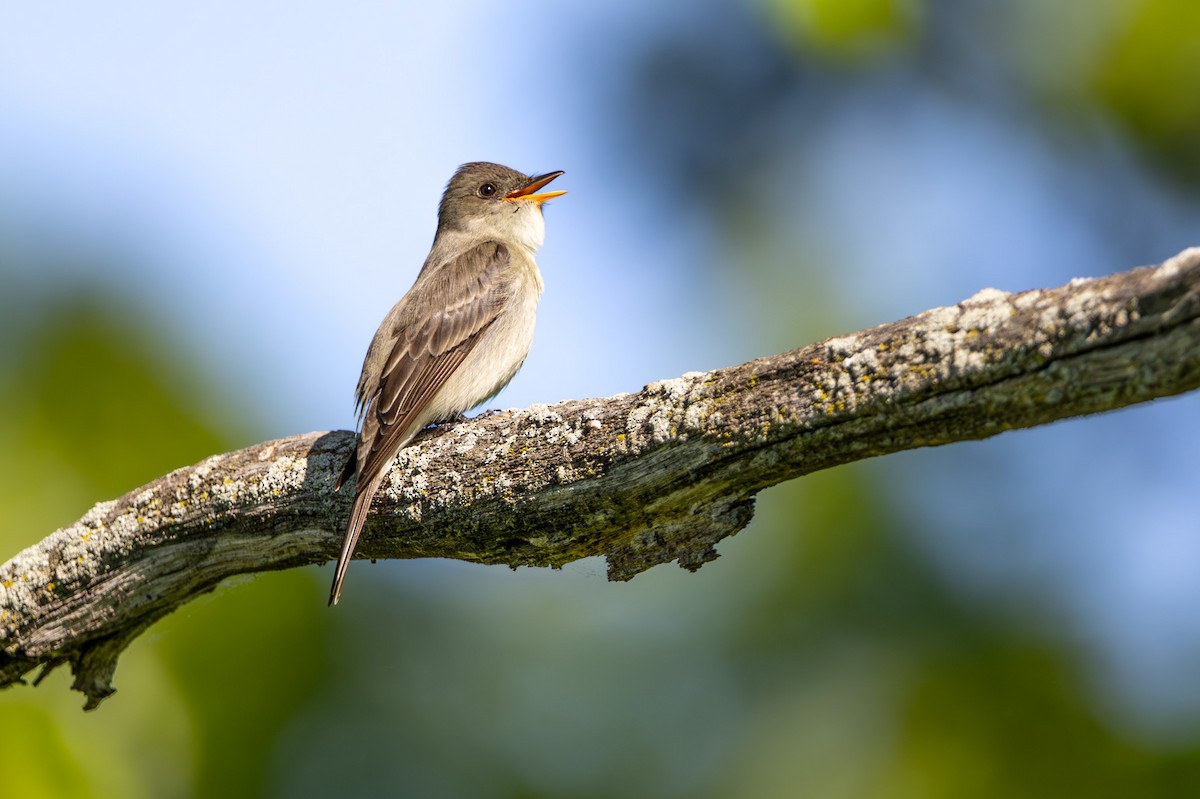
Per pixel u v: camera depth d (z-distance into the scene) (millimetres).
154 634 10961
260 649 11047
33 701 10859
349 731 11016
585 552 8961
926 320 7301
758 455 7875
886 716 10406
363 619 11406
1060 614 10594
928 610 10656
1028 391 6875
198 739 10781
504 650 11547
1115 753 9930
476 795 10945
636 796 10805
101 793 10539
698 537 8531
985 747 10141
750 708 10852
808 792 10383
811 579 10867
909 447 7500
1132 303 6504
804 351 7766
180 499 10250
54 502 10891
